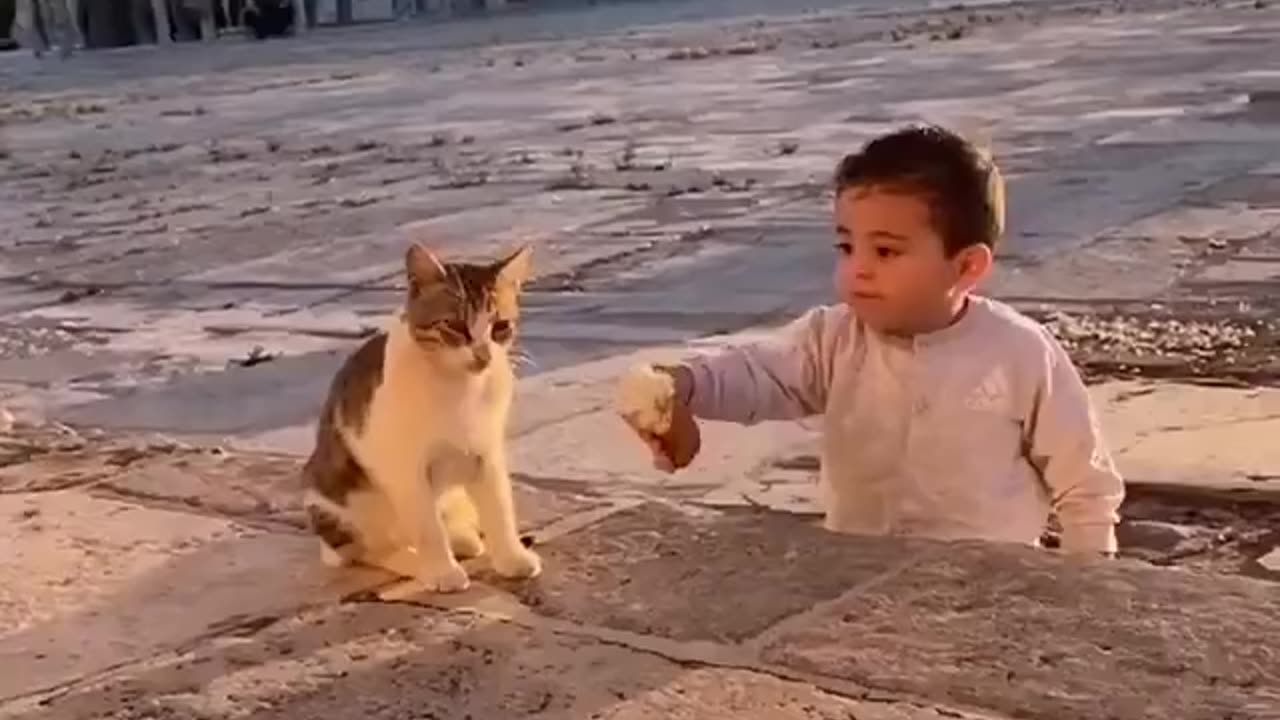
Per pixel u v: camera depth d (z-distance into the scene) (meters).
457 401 2.63
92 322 5.46
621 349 4.41
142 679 2.52
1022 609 2.52
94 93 16.92
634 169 8.16
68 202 8.79
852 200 2.70
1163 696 2.33
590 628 2.57
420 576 2.71
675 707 2.38
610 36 20.92
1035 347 2.73
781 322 4.68
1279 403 3.65
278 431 3.92
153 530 3.02
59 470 3.39
